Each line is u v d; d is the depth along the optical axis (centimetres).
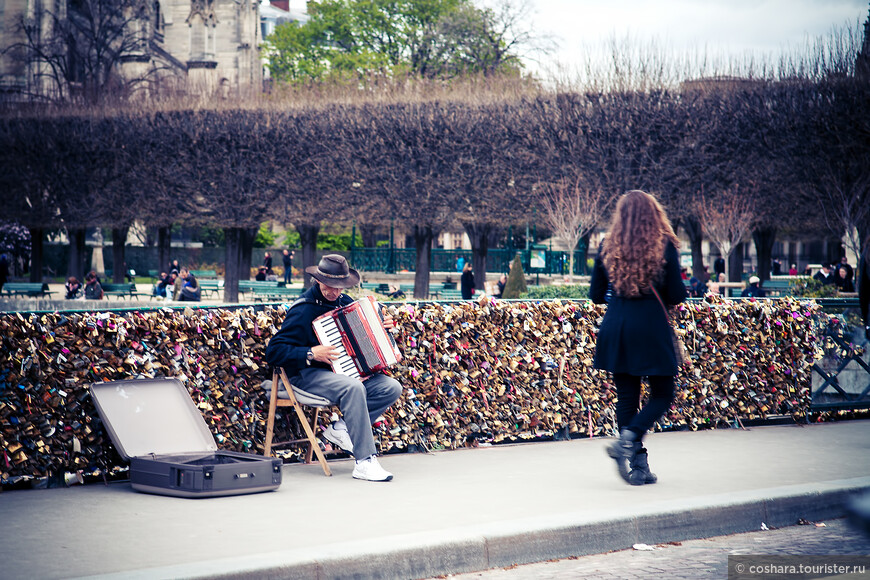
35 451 558
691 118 2953
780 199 2969
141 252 5862
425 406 708
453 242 6881
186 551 411
